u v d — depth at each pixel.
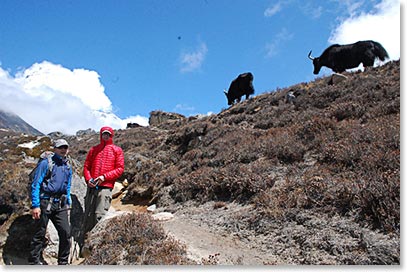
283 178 8.03
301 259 5.02
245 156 10.10
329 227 5.55
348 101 11.64
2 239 5.76
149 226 5.49
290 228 5.99
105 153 6.21
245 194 8.16
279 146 9.60
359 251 4.71
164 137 19.23
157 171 13.10
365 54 18.25
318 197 6.50
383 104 10.08
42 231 5.10
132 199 11.96
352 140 8.15
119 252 4.91
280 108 14.52
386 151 6.98
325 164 7.84
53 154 5.39
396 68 14.21
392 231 4.84
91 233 5.70
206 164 11.17
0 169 6.73
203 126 15.95
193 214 8.17
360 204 5.67
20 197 6.29
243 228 6.61
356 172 6.83
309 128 10.10
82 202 6.89
